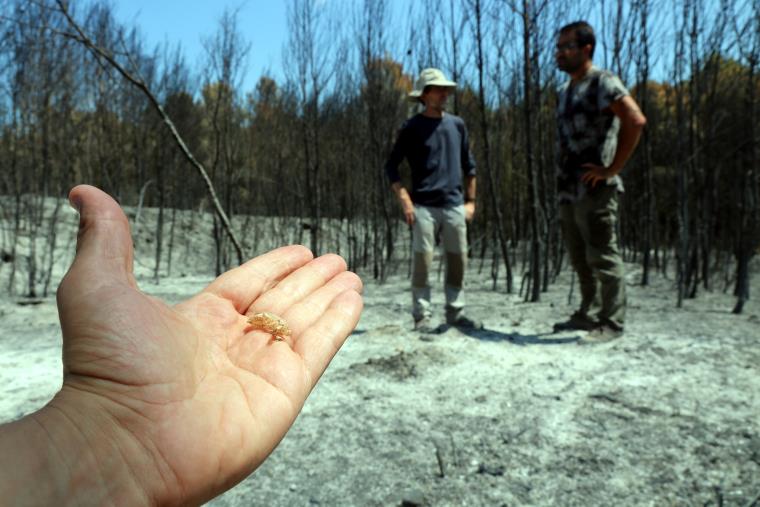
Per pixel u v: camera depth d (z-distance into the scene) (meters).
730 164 5.90
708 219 5.45
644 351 3.20
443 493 1.74
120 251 0.87
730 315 4.27
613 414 2.31
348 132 7.61
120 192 8.24
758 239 4.62
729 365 2.91
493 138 6.57
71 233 7.43
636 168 6.97
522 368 2.97
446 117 3.82
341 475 1.86
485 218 6.90
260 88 8.24
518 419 2.29
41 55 4.93
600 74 3.30
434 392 2.62
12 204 6.83
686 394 2.51
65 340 0.75
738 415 2.26
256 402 0.91
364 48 6.87
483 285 6.20
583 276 3.72
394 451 2.03
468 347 3.39
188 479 0.76
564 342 3.49
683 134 4.82
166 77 7.01
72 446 0.65
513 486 1.78
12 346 3.59
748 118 4.66
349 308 1.30
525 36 4.57
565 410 2.37
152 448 0.74
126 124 8.04
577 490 1.75
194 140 8.21
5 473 0.58
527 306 4.83
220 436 0.82
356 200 7.99
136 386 0.76
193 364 0.89
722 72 5.46
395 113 7.26
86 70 5.94
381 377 2.82
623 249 7.21
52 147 6.01
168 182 8.97
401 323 4.19
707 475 1.81
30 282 5.45
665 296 5.19
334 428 2.23
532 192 4.90
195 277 7.30
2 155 6.12
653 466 1.88
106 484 0.66
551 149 5.91
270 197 9.00
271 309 1.30
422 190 3.76
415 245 3.80
